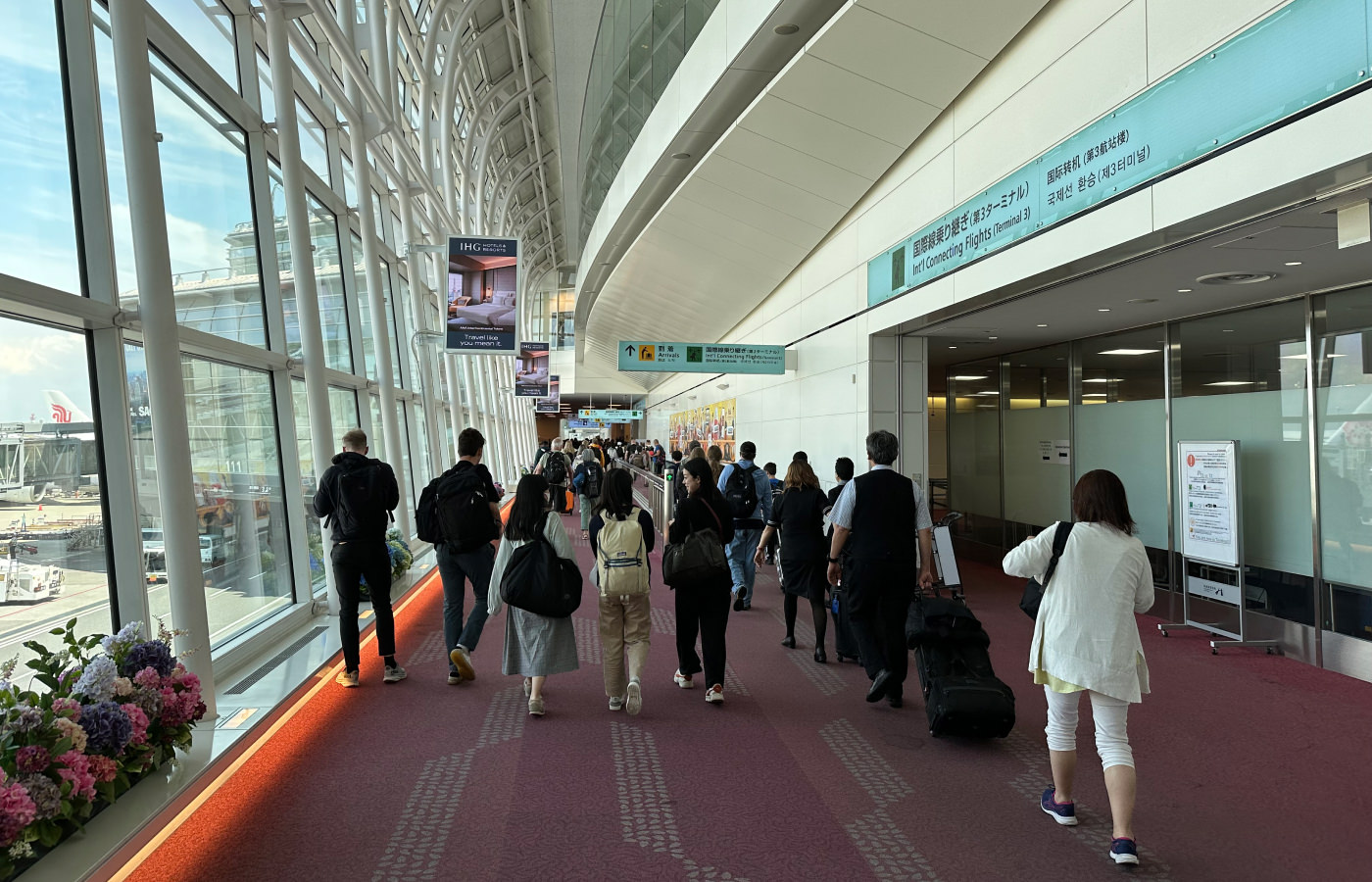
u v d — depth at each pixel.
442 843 3.23
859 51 7.56
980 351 11.27
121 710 3.16
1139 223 5.07
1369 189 4.04
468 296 11.81
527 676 4.84
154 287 4.04
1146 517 8.38
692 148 12.07
